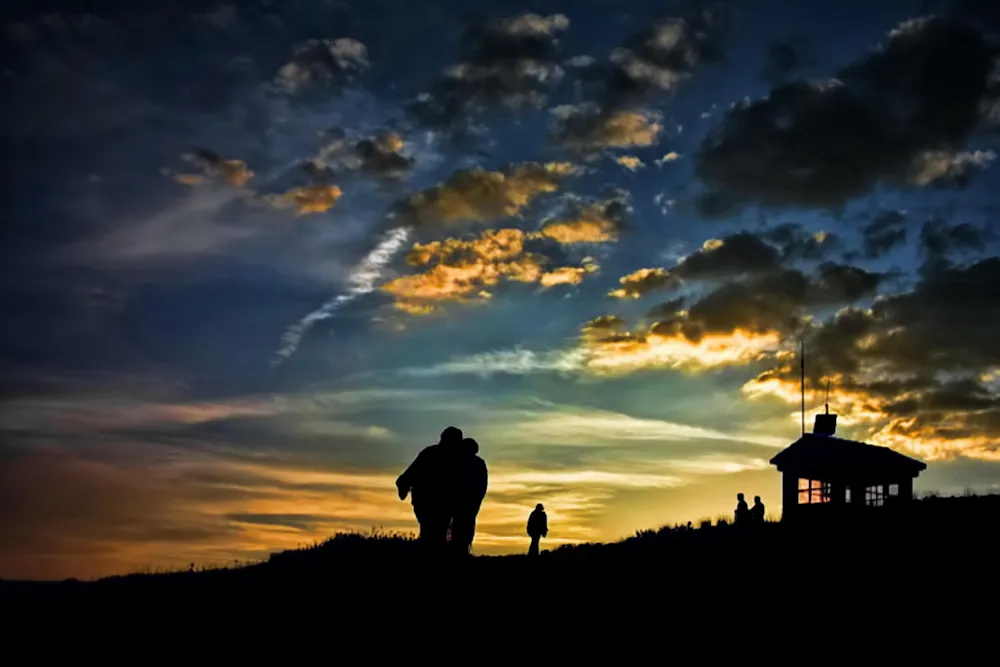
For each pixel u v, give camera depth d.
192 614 17.14
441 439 17.19
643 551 27.88
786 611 18.77
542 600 17.83
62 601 18.25
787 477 46.38
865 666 14.37
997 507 35.25
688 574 22.70
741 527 35.47
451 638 14.55
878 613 18.73
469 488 16.70
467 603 16.62
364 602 17.70
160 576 22.00
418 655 13.52
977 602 19.58
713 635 16.03
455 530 16.83
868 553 25.14
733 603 19.53
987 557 24.19
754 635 16.45
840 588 21.12
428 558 16.97
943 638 16.73
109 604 17.97
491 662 13.34
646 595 19.48
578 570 22.66
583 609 17.39
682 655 14.55
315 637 14.77
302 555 23.52
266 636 15.21
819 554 25.19
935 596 20.12
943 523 31.11
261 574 21.27
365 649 13.75
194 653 14.37
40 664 13.86
